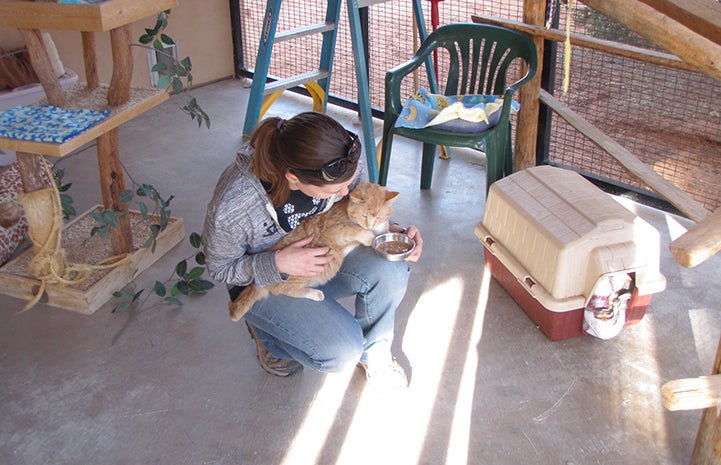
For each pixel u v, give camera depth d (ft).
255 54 17.42
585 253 8.20
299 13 16.46
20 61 13.37
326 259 6.63
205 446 7.42
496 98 11.14
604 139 10.33
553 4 11.92
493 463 7.14
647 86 13.00
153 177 12.90
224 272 6.79
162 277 10.14
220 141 14.34
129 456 7.32
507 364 8.43
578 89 13.47
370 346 7.77
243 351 8.73
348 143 5.85
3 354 8.72
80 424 7.72
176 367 8.50
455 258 10.48
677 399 6.04
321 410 7.84
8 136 7.96
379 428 7.59
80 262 10.05
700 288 9.61
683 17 5.96
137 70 16.02
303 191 6.24
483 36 11.31
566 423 7.59
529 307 9.05
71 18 7.48
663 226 11.10
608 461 7.14
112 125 8.55
